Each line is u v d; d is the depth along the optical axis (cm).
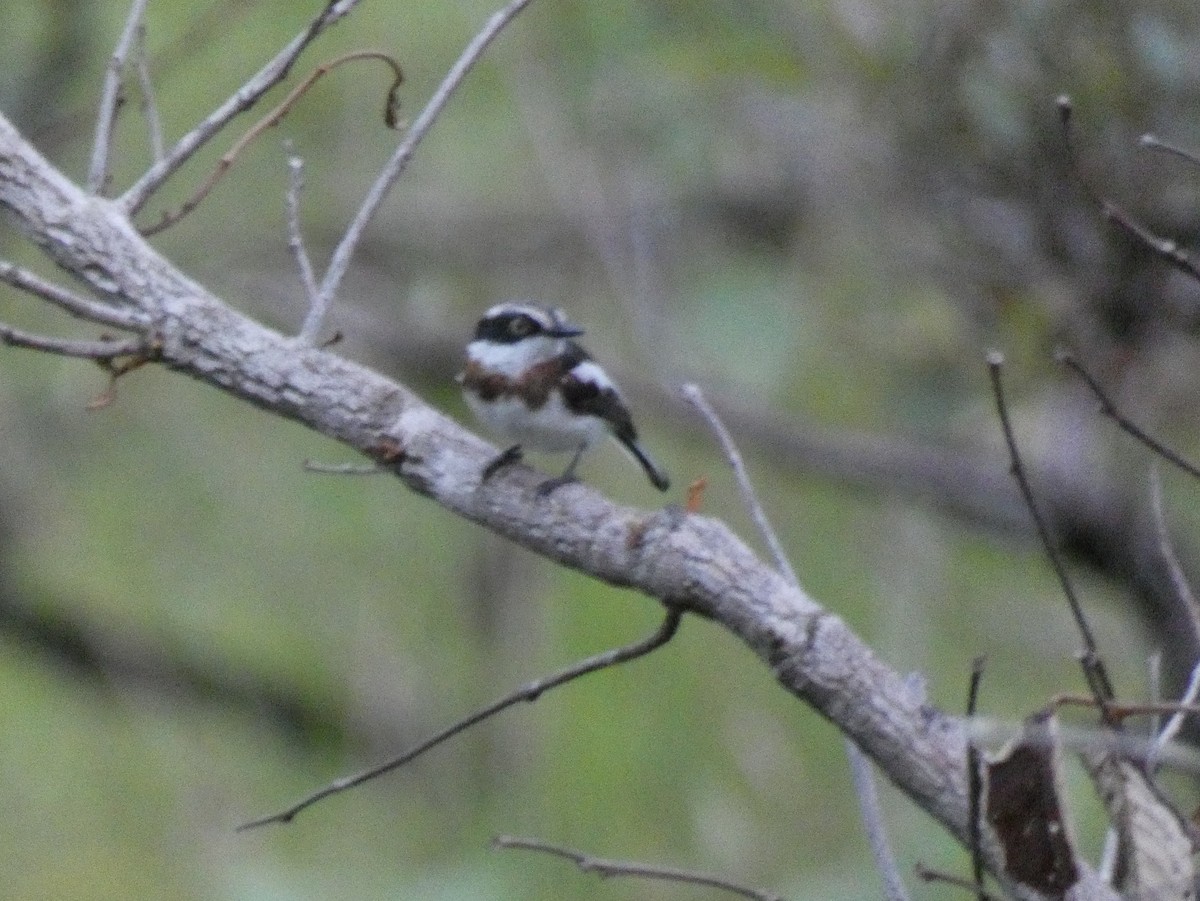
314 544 1606
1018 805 489
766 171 1301
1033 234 946
